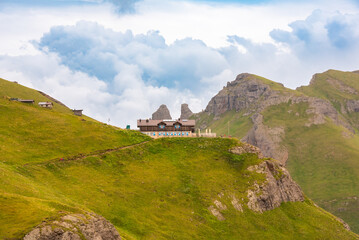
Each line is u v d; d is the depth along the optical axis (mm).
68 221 61438
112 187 108125
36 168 102312
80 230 61344
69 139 130500
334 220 134000
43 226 57281
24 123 132750
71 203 82562
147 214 101312
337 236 122812
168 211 106312
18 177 85188
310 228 123750
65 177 103938
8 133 120625
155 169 127875
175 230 98312
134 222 94812
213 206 113688
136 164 127688
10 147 110812
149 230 93688
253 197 124250
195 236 98875
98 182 108125
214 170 134125
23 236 54531
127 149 134625
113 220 92188
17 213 59781
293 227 121438
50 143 123188
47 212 62469
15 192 73438
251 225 113688
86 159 118750
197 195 117312
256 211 121250
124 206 100500
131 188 111625
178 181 123062
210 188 121875
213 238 101500
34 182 90500
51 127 135875
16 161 102375
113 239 68750
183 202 112562
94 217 68438
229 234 106125
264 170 137125
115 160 125125
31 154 111250
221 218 111312
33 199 67562
